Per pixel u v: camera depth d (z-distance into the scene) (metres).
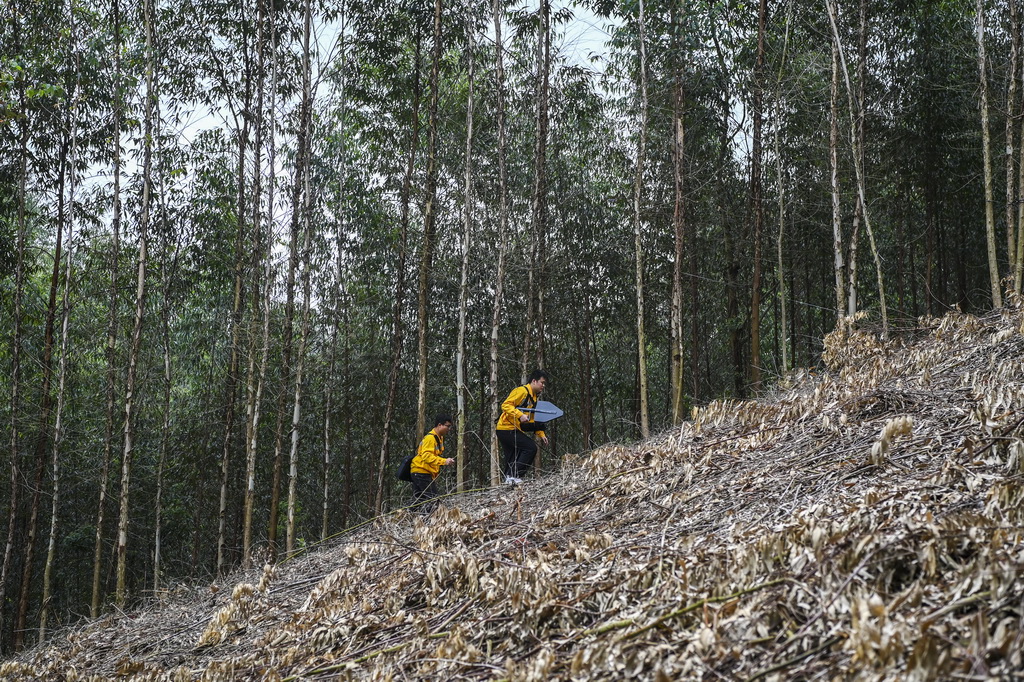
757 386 16.27
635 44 17.14
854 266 14.91
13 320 18.05
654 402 25.55
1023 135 13.79
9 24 14.79
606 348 25.06
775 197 19.66
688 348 22.66
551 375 23.14
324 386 22.25
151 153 15.64
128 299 18.83
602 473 7.89
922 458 5.25
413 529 8.68
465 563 5.69
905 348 10.08
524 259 19.11
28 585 16.88
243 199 17.41
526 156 19.03
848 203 19.22
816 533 3.99
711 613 3.81
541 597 4.73
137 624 9.26
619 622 4.22
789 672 3.20
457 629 4.80
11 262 17.75
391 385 19.28
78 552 22.27
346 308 21.98
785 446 6.82
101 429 20.97
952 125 18.30
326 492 21.56
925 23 17.64
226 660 6.23
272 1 15.41
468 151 15.20
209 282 20.34
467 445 20.53
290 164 18.05
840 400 7.17
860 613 3.09
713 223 20.22
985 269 22.05
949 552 3.63
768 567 4.00
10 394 18.97
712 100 18.75
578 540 6.00
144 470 21.88
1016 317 8.66
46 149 16.48
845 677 2.96
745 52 18.23
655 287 21.55
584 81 18.56
